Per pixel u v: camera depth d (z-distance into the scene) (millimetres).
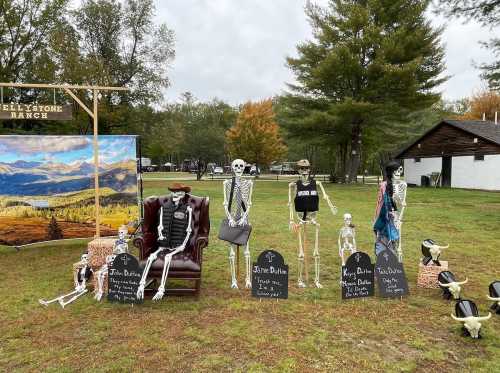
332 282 5797
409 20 25062
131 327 4223
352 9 24719
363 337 3998
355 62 24016
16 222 7863
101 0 27031
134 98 28328
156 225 5555
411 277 6074
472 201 16797
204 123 50375
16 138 7754
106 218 8242
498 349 3758
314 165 49531
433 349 3748
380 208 5656
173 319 4441
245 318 4461
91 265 5980
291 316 4520
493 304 4762
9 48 23797
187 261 5125
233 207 5703
